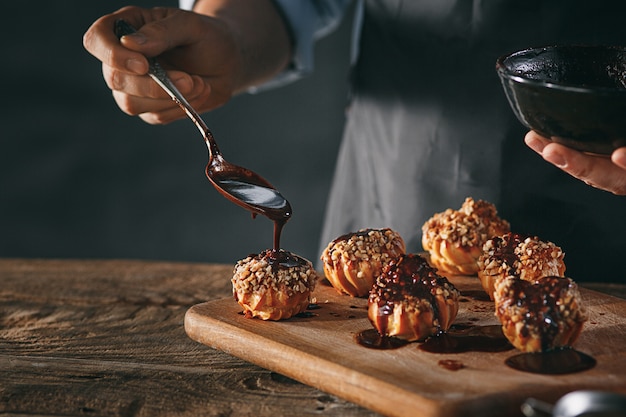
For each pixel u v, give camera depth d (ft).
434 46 8.51
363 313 6.31
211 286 7.54
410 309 5.69
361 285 6.59
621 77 6.08
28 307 7.06
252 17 8.80
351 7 19.69
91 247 18.71
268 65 8.95
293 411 5.23
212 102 8.00
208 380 5.64
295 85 19.97
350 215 9.47
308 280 6.22
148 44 6.90
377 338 5.79
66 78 20.65
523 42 8.20
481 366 5.32
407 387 5.00
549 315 5.48
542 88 5.31
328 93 20.01
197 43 7.54
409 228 8.82
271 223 18.79
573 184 8.14
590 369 5.28
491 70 8.30
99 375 5.73
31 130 19.98
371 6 8.83
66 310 6.98
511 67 5.89
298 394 5.44
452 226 7.14
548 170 8.20
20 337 6.41
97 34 6.97
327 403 5.32
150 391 5.49
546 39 8.17
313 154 19.52
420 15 8.51
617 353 5.51
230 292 7.39
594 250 8.22
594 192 8.09
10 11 20.93
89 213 19.06
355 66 9.15
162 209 19.12
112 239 18.72
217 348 6.06
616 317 6.15
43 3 20.85
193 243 18.56
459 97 8.45
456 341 5.74
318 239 18.58
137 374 5.74
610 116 5.20
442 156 8.59
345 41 19.88
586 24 8.09
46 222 18.98
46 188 19.36
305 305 6.28
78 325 6.66
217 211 19.03
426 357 5.47
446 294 5.81
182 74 7.08
